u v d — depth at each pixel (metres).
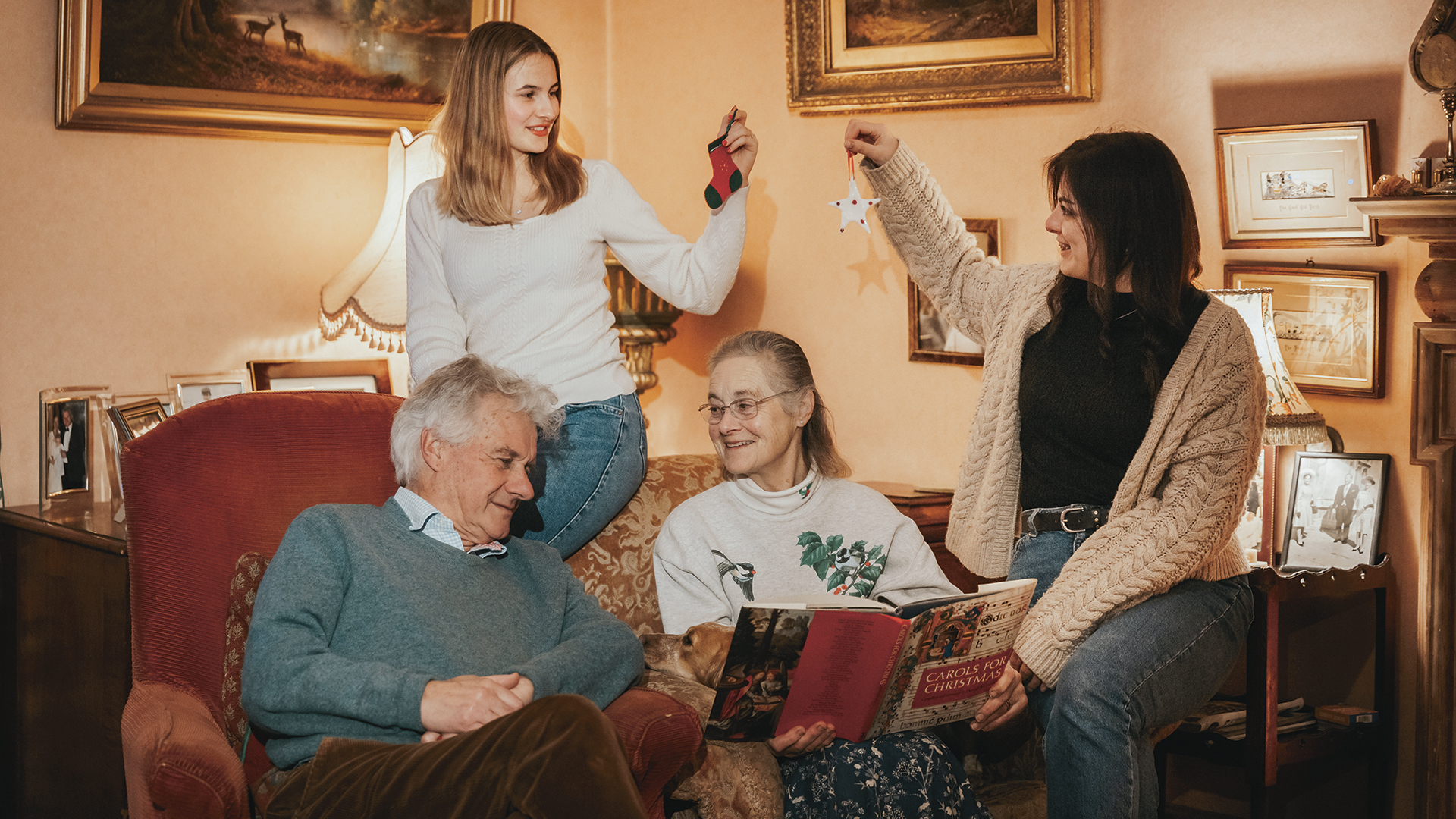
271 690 1.74
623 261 2.39
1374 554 2.68
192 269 3.26
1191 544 2.03
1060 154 2.29
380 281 3.12
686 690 2.03
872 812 1.92
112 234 3.12
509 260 2.27
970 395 3.26
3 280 2.96
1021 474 2.36
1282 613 2.95
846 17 3.39
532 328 2.29
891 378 3.44
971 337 2.59
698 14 3.80
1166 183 2.14
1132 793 1.96
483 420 1.93
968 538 2.44
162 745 1.70
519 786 1.54
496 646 1.94
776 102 3.63
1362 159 2.65
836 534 2.30
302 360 3.44
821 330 3.59
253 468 2.15
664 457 2.63
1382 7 2.63
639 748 1.75
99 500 2.95
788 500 2.29
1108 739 1.96
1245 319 2.67
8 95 2.95
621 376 2.40
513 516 2.29
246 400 2.21
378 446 2.27
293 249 3.43
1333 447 2.77
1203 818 3.15
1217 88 2.87
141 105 3.09
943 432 3.33
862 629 1.82
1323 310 2.75
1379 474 2.68
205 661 2.04
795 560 2.26
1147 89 2.98
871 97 3.36
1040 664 2.09
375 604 1.88
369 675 1.74
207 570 2.08
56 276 3.04
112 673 2.46
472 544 2.00
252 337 3.37
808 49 3.46
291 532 1.91
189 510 2.09
